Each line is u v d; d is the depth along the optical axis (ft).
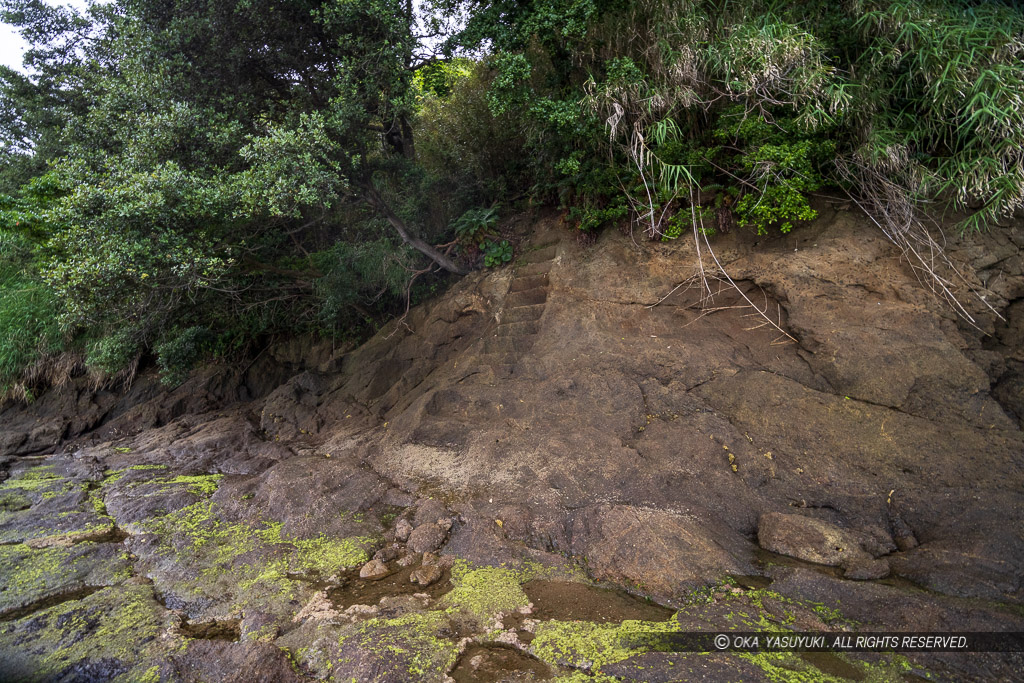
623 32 24.67
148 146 24.58
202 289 30.48
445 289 32.14
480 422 22.71
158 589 15.15
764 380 20.66
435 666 11.46
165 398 36.11
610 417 20.62
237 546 16.93
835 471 17.12
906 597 12.37
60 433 34.88
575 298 25.45
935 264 21.40
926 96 21.38
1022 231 21.98
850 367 19.99
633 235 25.79
